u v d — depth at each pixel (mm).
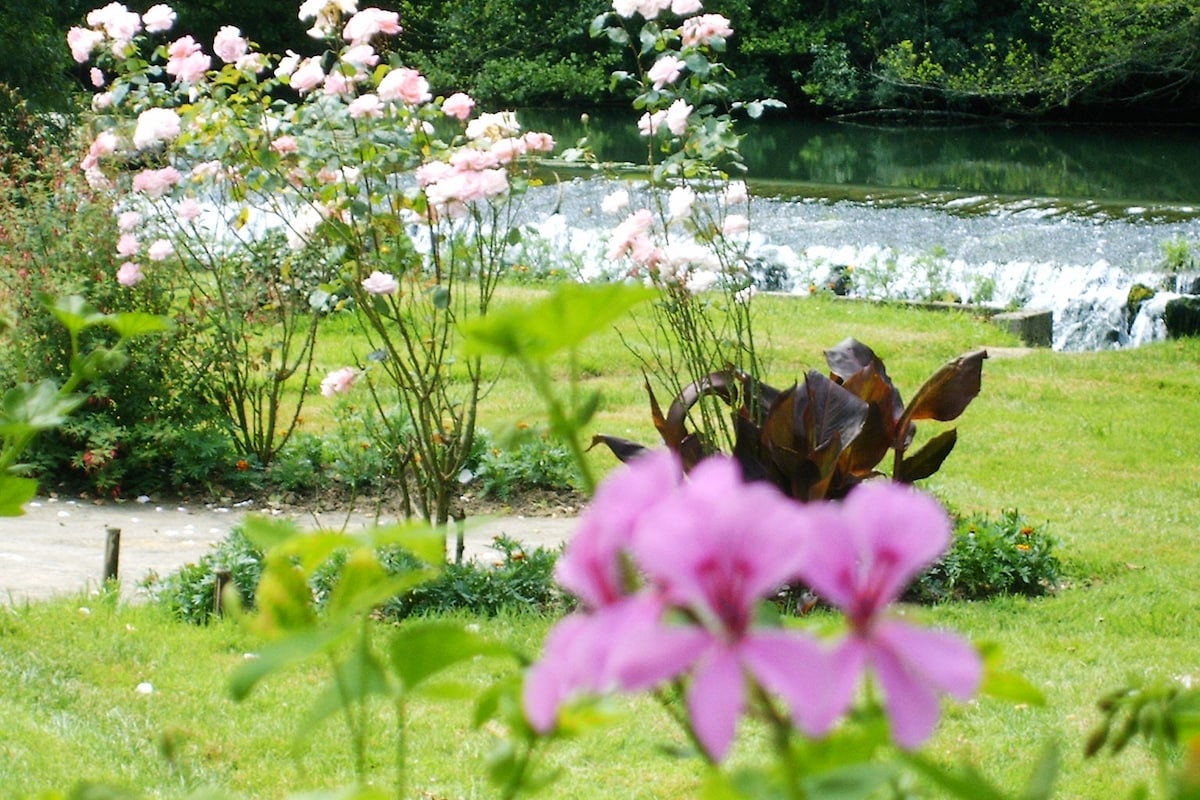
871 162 29516
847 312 14297
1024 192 24906
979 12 36438
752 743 4211
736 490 585
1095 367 12133
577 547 633
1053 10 32562
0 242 8242
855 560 583
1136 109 35562
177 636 5355
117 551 6117
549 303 620
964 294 16328
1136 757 4410
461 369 9727
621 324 12508
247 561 5957
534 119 36375
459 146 6539
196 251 9578
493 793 4016
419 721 4625
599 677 573
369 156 6238
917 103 36906
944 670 564
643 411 9961
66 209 8391
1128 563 6945
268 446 8477
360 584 857
